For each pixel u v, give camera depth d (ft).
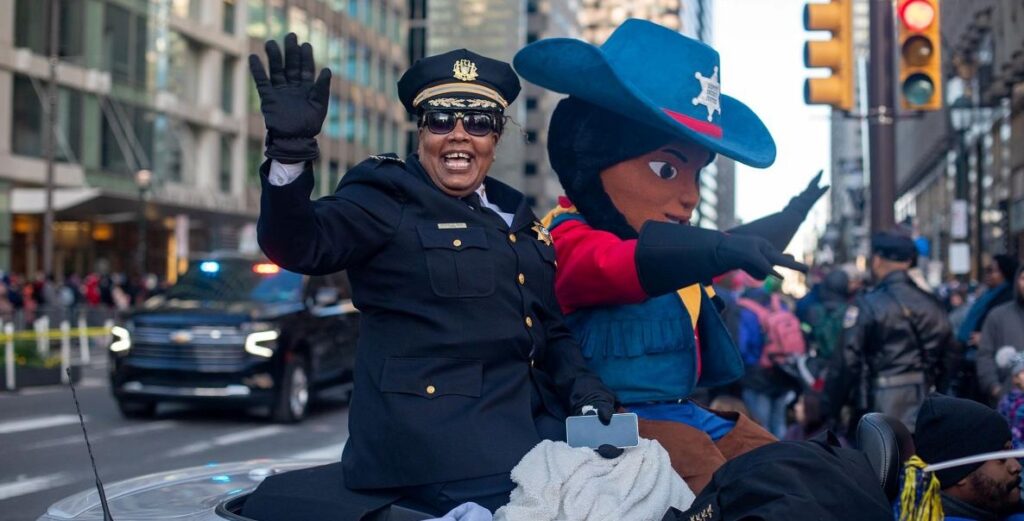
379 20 179.11
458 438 8.23
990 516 9.43
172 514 8.21
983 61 93.35
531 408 8.83
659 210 10.93
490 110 9.00
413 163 9.21
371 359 8.65
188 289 41.81
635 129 10.84
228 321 38.47
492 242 8.77
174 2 122.42
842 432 20.80
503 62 9.21
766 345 28.17
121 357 38.93
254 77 7.73
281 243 7.86
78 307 75.25
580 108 11.24
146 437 35.24
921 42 28.81
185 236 100.17
